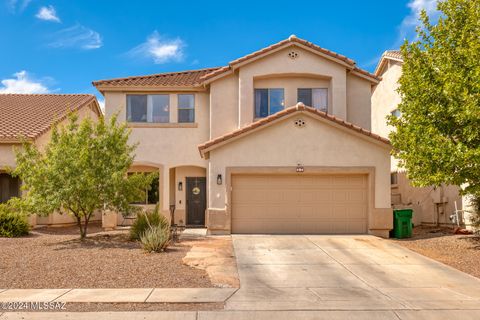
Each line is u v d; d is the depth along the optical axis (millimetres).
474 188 12133
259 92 19625
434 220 19500
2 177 20172
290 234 16484
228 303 8117
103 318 7273
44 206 14633
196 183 20500
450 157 11508
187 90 20094
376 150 16547
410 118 13023
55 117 18188
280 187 16766
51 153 15102
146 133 19969
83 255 12398
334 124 16375
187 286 9258
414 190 21391
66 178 14719
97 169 15016
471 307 7914
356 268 11125
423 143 12141
